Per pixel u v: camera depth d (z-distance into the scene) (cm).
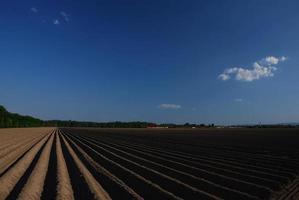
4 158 2747
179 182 1723
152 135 8050
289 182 1811
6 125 12038
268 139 5753
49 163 2453
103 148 3906
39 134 7625
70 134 8081
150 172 2056
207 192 1512
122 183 1680
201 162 2614
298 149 3797
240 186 1659
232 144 4669
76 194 1457
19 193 1471
